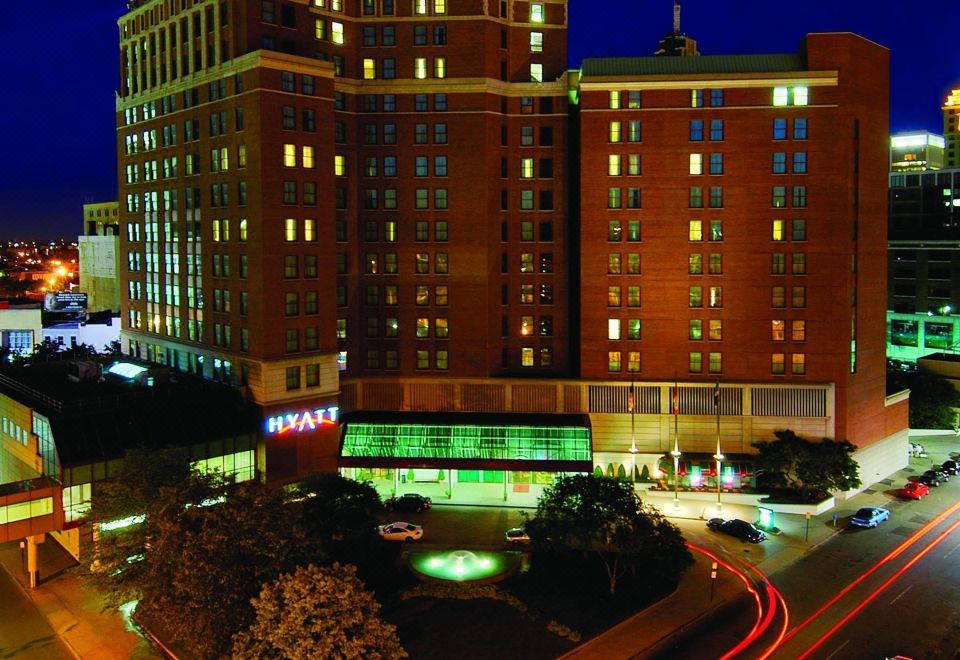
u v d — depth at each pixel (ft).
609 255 280.72
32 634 182.29
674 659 164.66
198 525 161.58
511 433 273.33
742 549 225.35
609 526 184.85
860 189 279.69
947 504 267.39
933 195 599.98
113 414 229.86
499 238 296.10
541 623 177.17
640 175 277.44
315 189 264.52
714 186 276.00
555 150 296.10
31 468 233.76
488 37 288.71
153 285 321.73
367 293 296.10
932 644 171.73
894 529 242.99
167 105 298.97
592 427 286.25
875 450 295.89
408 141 290.56
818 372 277.03
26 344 440.04
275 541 156.04
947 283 486.38
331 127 266.57
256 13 261.44
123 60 328.70
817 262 274.57
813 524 246.27
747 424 279.49
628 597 190.29
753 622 181.47
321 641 131.64
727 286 277.64
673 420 281.74
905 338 501.56
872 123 283.38
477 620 178.09
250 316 259.60
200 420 244.83
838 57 269.23
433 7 287.89
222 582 147.33
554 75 301.63
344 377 294.46
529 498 265.54
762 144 273.13
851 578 206.39
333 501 199.62
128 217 336.29
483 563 209.05
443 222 291.58
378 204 293.23
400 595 189.26
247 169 256.32
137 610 170.91
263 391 254.47
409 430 275.80
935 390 368.68
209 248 279.69
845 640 173.58
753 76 270.87
